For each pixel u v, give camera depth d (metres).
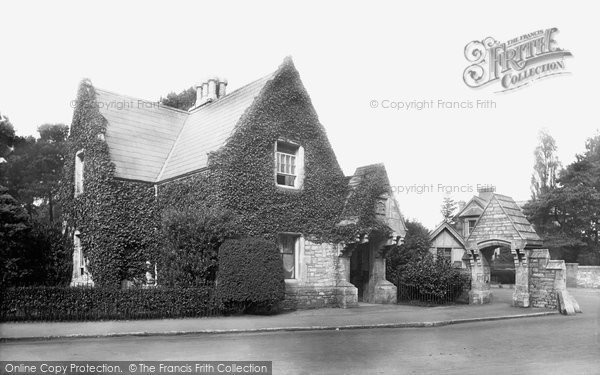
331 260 22.19
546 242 44.72
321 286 21.66
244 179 19.91
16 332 13.05
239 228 19.19
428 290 24.17
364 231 21.72
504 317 18.94
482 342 13.27
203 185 20.08
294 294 20.72
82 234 22.20
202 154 21.52
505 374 9.41
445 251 40.56
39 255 21.45
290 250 21.45
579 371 9.73
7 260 18.50
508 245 22.69
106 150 21.42
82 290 15.71
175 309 16.83
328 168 22.81
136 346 11.84
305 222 21.59
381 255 24.06
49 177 39.56
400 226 23.70
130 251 21.42
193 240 17.89
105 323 14.97
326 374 9.25
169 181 21.81
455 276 24.69
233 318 16.88
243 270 17.44
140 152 23.39
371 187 22.34
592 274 39.31
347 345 12.46
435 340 13.52
